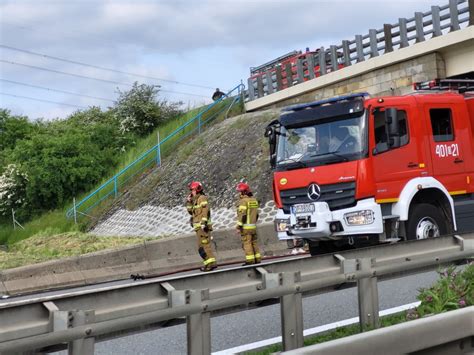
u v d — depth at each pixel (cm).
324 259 645
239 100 3609
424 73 2477
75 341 454
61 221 3212
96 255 1716
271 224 1952
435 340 470
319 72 3041
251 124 3056
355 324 776
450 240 757
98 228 2972
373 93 2697
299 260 625
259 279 593
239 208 1571
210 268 1605
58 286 1638
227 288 561
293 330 601
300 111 1380
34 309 455
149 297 519
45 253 2083
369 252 677
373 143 1287
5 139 4391
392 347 445
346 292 1036
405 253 707
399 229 1311
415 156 1325
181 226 2461
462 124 1402
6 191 3603
